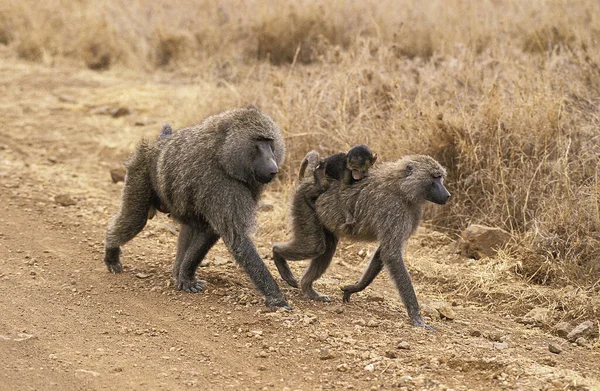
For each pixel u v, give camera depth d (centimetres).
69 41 2519
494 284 1148
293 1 2325
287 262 1194
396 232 961
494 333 975
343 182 989
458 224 1344
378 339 900
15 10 2659
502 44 1853
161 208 1076
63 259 1150
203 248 1034
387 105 1571
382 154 1411
